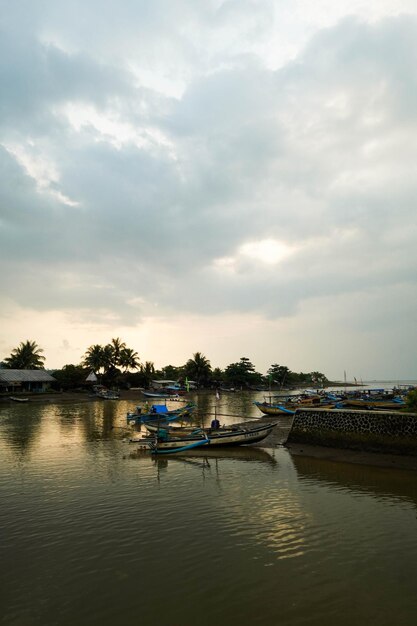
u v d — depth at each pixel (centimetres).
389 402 5300
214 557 1152
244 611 899
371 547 1205
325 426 2788
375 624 845
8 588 1009
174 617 884
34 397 7944
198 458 2505
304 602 930
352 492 1764
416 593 958
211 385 14550
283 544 1231
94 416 5066
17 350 9800
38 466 2297
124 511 1539
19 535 1325
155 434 2923
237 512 1514
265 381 17262
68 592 987
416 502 1623
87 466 2294
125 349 11438
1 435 3459
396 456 2405
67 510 1559
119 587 1005
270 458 2503
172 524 1402
